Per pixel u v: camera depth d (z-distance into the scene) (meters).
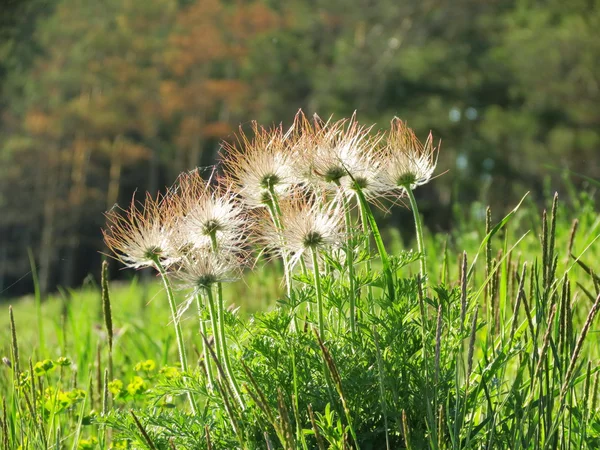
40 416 2.61
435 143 28.97
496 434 2.18
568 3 25.16
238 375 2.29
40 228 40.94
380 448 2.20
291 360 2.25
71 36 38.56
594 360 2.73
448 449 2.08
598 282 2.12
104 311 2.70
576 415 2.27
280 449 2.15
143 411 2.40
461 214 6.33
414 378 2.21
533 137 26.61
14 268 39.78
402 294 2.29
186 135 35.56
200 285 2.23
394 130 2.53
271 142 2.47
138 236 2.37
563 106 25.70
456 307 2.29
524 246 5.38
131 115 38.72
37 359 3.86
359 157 2.42
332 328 2.35
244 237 2.42
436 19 32.78
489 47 31.91
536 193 27.31
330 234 2.26
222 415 2.27
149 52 39.09
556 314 2.15
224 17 36.81
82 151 38.34
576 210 5.84
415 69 29.95
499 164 27.08
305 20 36.59
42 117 37.41
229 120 38.69
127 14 38.88
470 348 2.02
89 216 39.06
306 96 35.53
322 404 2.19
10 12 28.94
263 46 35.59
